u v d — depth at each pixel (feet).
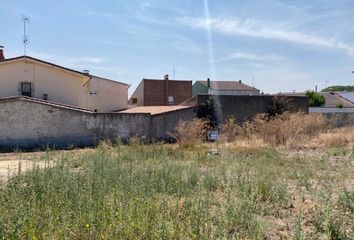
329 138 62.39
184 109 75.25
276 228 17.43
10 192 19.07
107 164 30.78
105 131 65.87
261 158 42.04
